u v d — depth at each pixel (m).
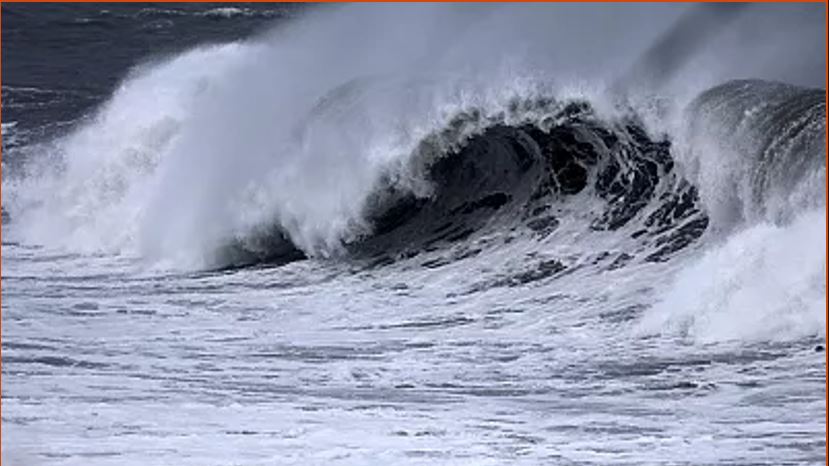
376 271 63.69
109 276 68.06
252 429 36.56
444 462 33.28
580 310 53.75
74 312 57.31
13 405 38.97
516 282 59.03
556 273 59.12
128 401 40.00
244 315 56.91
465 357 47.56
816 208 52.12
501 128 67.25
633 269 57.94
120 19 162.25
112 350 48.97
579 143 65.88
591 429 36.84
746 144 57.81
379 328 53.47
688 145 61.53
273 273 65.88
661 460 33.31
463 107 68.00
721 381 42.59
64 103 120.75
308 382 43.81
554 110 67.12
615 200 63.22
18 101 121.31
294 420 37.81
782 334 46.38
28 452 33.75
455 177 67.31
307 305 58.66
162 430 36.22
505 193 66.00
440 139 67.69
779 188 54.84
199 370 45.62
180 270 68.94
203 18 164.00
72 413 38.00
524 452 34.28
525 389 42.69
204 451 34.00
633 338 48.84
